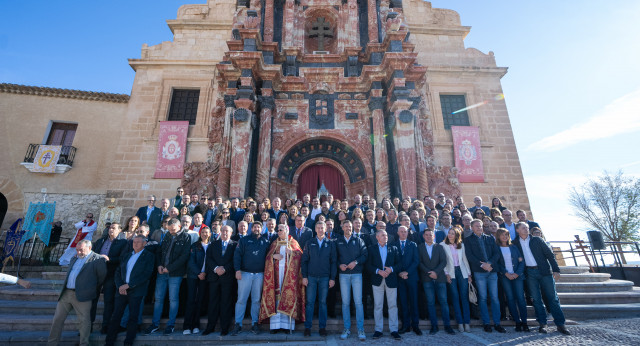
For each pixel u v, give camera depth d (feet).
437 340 16.69
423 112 45.21
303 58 43.52
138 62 47.44
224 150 39.45
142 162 42.60
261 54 37.96
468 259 19.35
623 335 16.29
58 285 26.37
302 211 24.80
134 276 17.07
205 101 45.78
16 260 35.58
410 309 18.92
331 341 16.94
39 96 45.88
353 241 18.94
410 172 35.88
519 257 19.10
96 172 43.21
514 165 44.37
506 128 46.26
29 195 41.45
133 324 16.92
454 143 44.11
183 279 20.62
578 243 36.40
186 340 17.30
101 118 45.68
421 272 19.22
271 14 44.68
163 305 19.38
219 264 18.47
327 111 41.98
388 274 17.78
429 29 51.31
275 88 42.24
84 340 15.99
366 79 41.57
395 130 38.37
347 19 46.11
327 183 42.06
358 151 40.40
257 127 40.34
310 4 46.68
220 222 22.91
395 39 40.68
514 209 42.32
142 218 26.76
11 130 43.73
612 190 77.71
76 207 41.57
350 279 18.33
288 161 41.57
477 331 18.29
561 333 17.46
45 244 37.99
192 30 50.44
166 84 46.65
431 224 20.21
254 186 37.96
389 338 17.33
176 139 43.11
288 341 17.33
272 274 18.67
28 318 19.12
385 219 23.32
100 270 16.88
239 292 18.28
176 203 28.86
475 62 50.08
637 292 24.49
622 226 74.38
